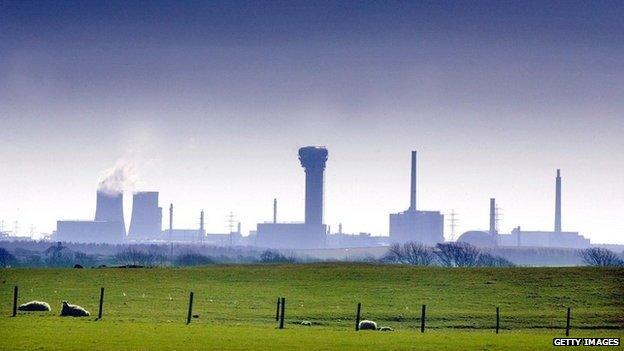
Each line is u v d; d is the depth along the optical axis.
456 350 166.38
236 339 179.62
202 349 158.75
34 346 158.75
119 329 197.00
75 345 161.00
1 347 156.88
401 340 185.75
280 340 179.25
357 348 165.25
